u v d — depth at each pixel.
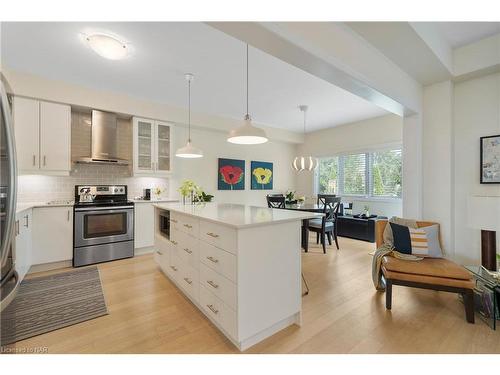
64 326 1.87
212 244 1.83
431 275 2.04
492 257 2.28
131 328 1.85
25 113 2.97
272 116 4.79
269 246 1.74
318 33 1.75
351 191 5.46
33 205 2.92
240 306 1.58
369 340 1.72
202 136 4.92
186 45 2.31
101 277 2.85
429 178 2.93
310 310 2.14
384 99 2.50
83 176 3.71
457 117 2.86
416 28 1.99
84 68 2.79
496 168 2.57
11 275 1.20
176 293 2.44
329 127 5.72
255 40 1.57
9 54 2.48
